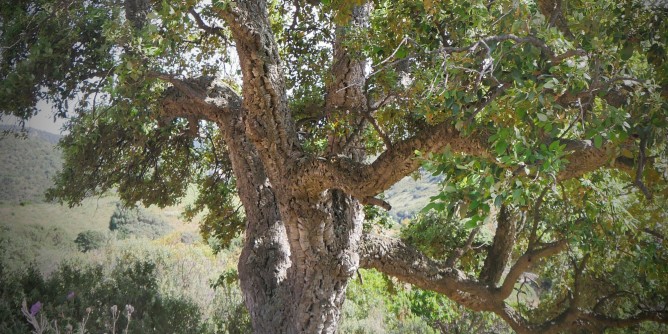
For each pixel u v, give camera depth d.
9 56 8.20
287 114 5.52
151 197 11.59
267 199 7.32
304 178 5.37
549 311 10.56
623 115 3.20
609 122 3.24
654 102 3.33
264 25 5.26
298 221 5.68
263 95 5.27
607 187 6.79
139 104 7.21
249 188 7.34
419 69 5.07
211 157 11.68
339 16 4.85
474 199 2.97
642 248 7.44
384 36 5.54
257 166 7.37
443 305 13.15
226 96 7.81
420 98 4.66
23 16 8.17
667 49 4.03
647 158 3.79
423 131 4.77
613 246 7.43
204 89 7.73
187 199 19.94
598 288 9.50
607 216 6.76
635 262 7.49
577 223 7.02
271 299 6.58
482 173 3.06
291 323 6.27
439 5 4.94
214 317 9.84
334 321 6.21
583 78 3.42
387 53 5.66
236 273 10.93
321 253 5.90
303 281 6.12
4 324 6.31
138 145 8.96
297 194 5.54
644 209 7.01
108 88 6.49
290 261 6.99
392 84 5.49
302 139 7.64
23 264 9.80
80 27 7.98
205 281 13.09
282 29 9.49
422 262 7.26
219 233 11.47
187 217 12.08
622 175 6.71
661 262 7.34
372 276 14.73
